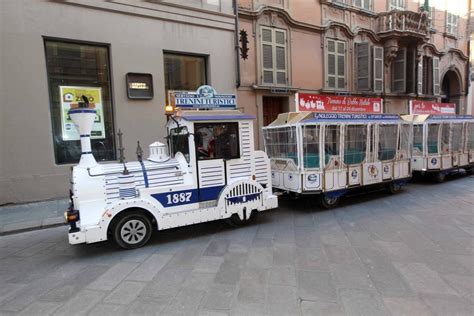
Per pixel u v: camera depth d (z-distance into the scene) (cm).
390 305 326
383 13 1590
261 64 1223
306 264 430
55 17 810
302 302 336
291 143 743
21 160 784
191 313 321
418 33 1612
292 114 768
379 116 830
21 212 721
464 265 417
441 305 324
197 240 541
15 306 345
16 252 513
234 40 1130
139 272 421
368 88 1538
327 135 730
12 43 759
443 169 1041
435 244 493
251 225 621
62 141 859
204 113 582
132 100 934
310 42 1376
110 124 930
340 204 783
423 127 1012
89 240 473
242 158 605
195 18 1033
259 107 1224
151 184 531
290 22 1285
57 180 832
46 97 809
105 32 880
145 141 960
